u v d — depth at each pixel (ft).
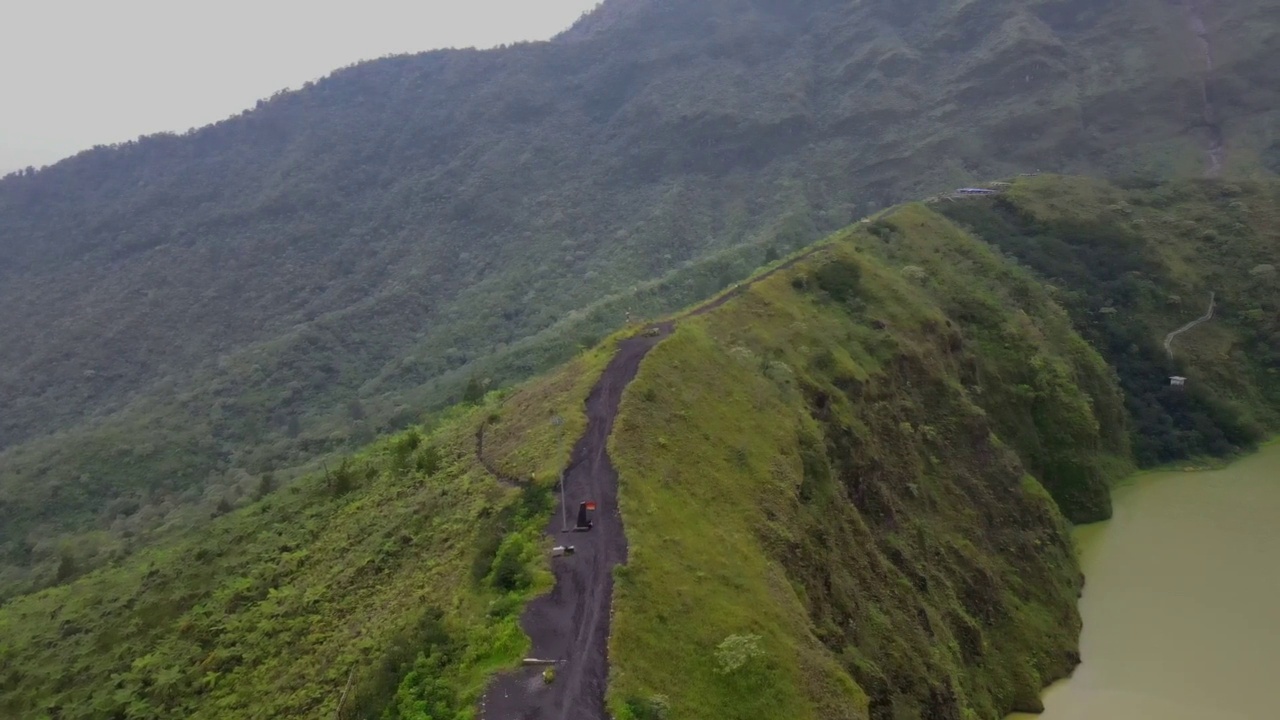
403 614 107.76
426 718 80.74
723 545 113.70
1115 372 287.48
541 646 88.89
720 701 87.81
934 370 218.59
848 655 119.96
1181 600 193.77
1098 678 168.04
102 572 203.92
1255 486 254.27
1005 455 218.59
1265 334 305.73
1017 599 185.37
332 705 96.48
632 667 85.76
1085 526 233.76
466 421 188.24
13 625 165.78
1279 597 192.34
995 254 310.65
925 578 164.96
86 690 133.49
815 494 145.89
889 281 242.58
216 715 110.63
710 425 141.59
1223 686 161.07
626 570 98.94
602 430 134.10
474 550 112.78
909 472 188.75
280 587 142.20
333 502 171.73
